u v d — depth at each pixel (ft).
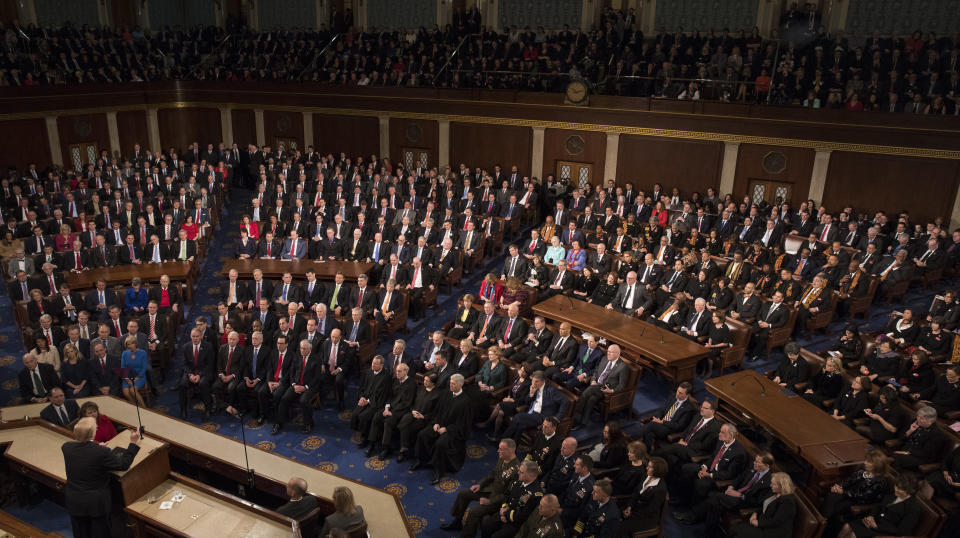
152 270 45.85
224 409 34.45
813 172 57.88
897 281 43.57
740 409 28.37
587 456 23.94
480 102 69.56
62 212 57.21
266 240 50.34
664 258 47.16
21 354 39.81
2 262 46.11
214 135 84.28
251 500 25.72
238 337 33.83
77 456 21.53
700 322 37.52
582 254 47.14
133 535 23.57
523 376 31.22
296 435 32.37
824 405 29.86
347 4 86.33
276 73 80.38
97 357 32.65
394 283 41.19
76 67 73.97
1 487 26.05
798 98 58.03
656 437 28.55
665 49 65.98
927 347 34.24
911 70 55.72
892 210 55.62
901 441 27.07
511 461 24.71
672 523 26.05
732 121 59.67
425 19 82.53
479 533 25.81
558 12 75.97
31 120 68.54
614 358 31.78
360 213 56.13
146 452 22.99
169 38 85.51
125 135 77.92
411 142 74.43
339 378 34.19
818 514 22.09
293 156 73.77
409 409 30.81
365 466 29.94
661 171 63.98
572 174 68.08
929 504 22.18
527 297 40.63
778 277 42.96
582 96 64.49
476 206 60.23
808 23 63.52
